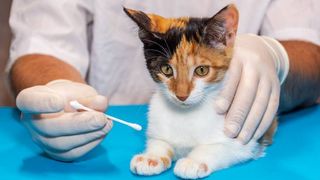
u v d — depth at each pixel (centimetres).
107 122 44
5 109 65
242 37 58
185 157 46
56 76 55
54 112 43
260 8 72
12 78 61
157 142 47
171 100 46
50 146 46
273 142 54
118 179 43
